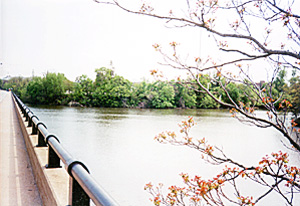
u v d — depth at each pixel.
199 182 2.58
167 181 12.58
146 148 20.08
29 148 4.93
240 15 2.18
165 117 34.09
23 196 3.28
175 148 19.44
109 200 1.02
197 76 2.27
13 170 4.33
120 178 13.27
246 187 7.29
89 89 45.12
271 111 2.34
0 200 3.13
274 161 2.35
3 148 5.83
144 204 10.02
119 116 37.03
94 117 35.78
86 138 23.47
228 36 2.12
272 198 6.03
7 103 21.94
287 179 2.36
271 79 2.39
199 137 22.42
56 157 3.13
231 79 2.39
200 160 15.73
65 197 2.23
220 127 27.61
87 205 1.79
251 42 2.35
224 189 6.68
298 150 2.26
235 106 2.31
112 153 18.80
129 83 41.47
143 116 35.94
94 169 15.28
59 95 46.62
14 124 9.92
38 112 38.50
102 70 44.16
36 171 3.72
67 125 29.39
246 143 20.23
